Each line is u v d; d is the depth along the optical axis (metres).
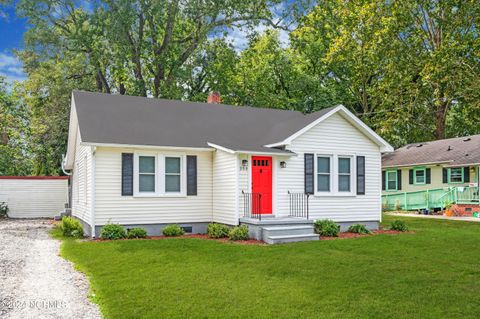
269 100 34.69
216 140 17.20
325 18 35.03
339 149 17.53
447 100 27.81
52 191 28.05
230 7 30.86
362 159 18.03
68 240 15.07
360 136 18.05
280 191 16.30
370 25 29.70
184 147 16.22
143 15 30.78
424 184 31.25
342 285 8.64
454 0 26.94
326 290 8.30
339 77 38.44
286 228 14.48
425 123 35.88
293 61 38.03
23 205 27.47
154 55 31.78
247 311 7.13
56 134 32.31
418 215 27.62
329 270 9.88
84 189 17.59
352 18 31.55
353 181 17.77
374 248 12.81
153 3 28.58
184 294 8.02
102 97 18.75
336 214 17.34
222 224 16.11
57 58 30.75
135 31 31.00
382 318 6.87
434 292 8.18
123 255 11.68
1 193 27.14
